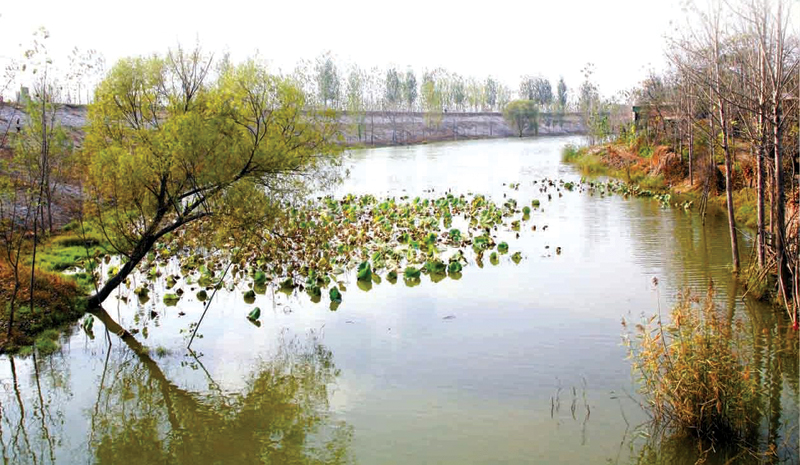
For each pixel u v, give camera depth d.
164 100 15.49
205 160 14.44
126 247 15.96
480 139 103.12
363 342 13.20
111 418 10.64
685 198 30.14
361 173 48.34
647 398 10.13
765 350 11.82
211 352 13.12
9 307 14.29
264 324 14.61
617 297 15.42
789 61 14.02
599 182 39.03
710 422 8.80
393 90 117.06
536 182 39.62
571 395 10.48
